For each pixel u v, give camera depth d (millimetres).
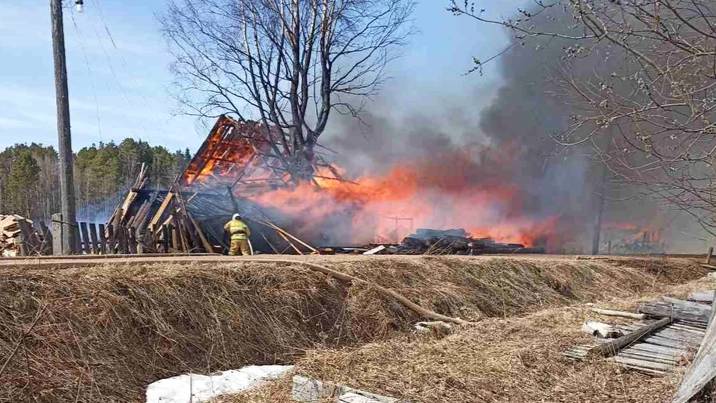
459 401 6145
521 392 6492
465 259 14859
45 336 6816
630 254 26641
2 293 6988
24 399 6043
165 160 82125
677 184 4949
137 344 7598
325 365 7367
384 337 10227
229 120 23500
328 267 11352
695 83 4180
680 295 14867
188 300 8633
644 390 6488
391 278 12125
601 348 8164
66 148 14555
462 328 10477
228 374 7617
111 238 14688
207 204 18641
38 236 15094
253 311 9250
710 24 3703
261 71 25203
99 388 6715
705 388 3889
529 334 9602
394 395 6199
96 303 7602
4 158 83875
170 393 6785
